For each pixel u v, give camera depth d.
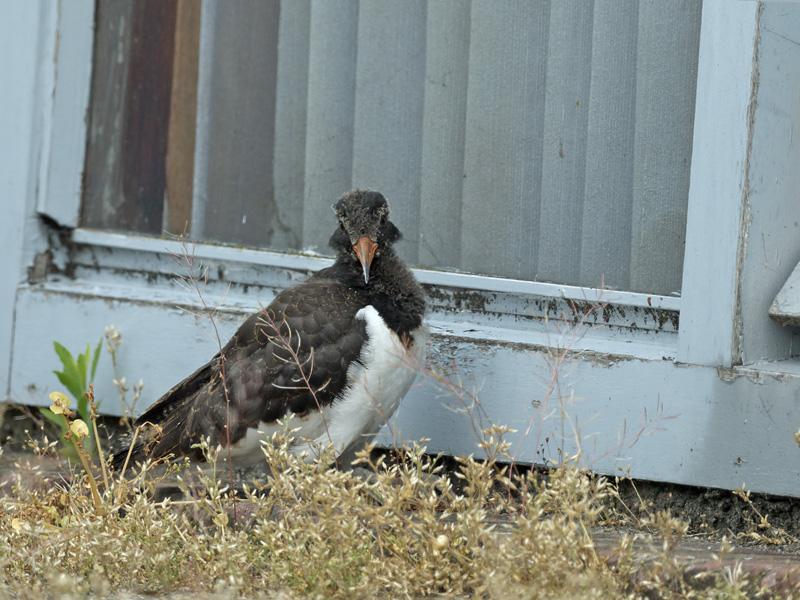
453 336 12.49
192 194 14.38
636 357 11.70
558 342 12.21
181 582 9.86
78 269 14.62
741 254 11.27
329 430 11.70
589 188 12.50
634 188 12.27
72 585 9.10
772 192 11.48
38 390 14.20
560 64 12.58
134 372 13.84
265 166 14.09
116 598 9.58
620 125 12.32
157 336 13.73
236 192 14.23
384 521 9.69
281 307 11.87
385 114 13.48
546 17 12.62
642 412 11.67
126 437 13.80
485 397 12.35
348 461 12.56
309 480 9.84
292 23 13.88
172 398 12.41
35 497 11.18
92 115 14.52
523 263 12.85
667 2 12.02
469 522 9.41
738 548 10.62
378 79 13.48
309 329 11.59
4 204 14.27
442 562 9.52
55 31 14.13
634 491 11.94
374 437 12.53
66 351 13.14
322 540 9.62
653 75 12.12
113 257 14.48
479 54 12.96
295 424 11.64
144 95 14.48
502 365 12.29
